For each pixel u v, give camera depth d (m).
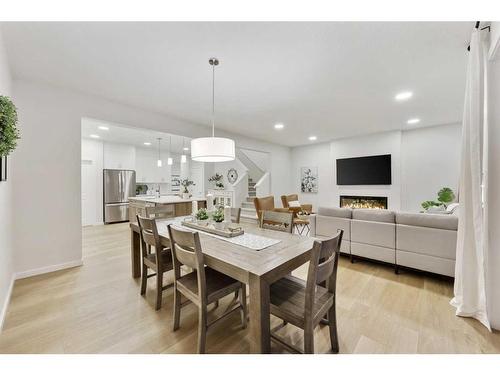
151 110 3.81
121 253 3.66
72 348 1.56
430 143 5.10
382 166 5.61
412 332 1.74
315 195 7.29
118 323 1.84
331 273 1.49
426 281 2.62
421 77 2.67
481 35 1.81
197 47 2.07
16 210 2.64
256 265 1.37
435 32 1.88
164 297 2.27
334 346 1.54
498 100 1.71
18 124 2.66
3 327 1.78
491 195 1.75
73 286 2.48
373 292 2.37
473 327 1.79
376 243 2.98
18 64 2.35
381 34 1.91
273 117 4.27
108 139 6.20
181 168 8.84
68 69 2.46
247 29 1.84
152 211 3.24
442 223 2.53
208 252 1.60
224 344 1.62
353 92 3.10
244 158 8.41
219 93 3.12
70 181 3.01
